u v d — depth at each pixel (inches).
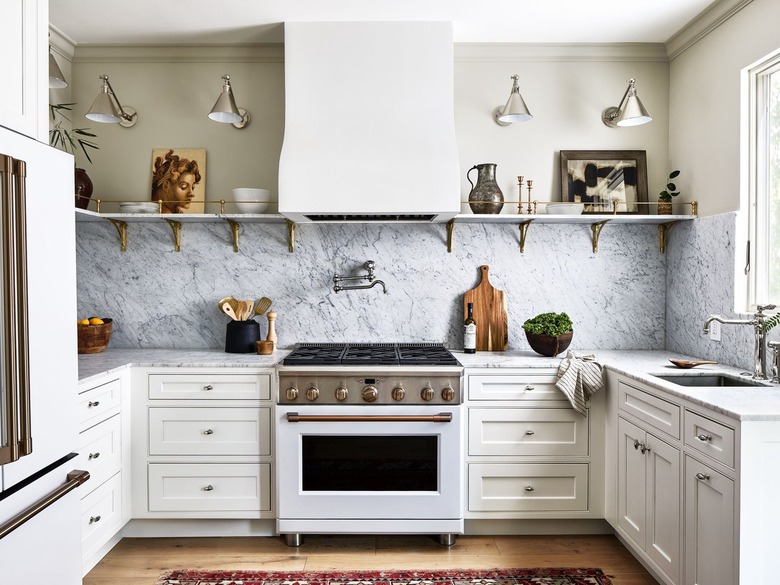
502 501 107.1
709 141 112.5
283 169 107.3
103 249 127.0
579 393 104.3
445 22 110.7
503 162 127.0
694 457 75.5
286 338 127.4
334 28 110.1
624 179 126.6
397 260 127.5
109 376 97.2
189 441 105.9
